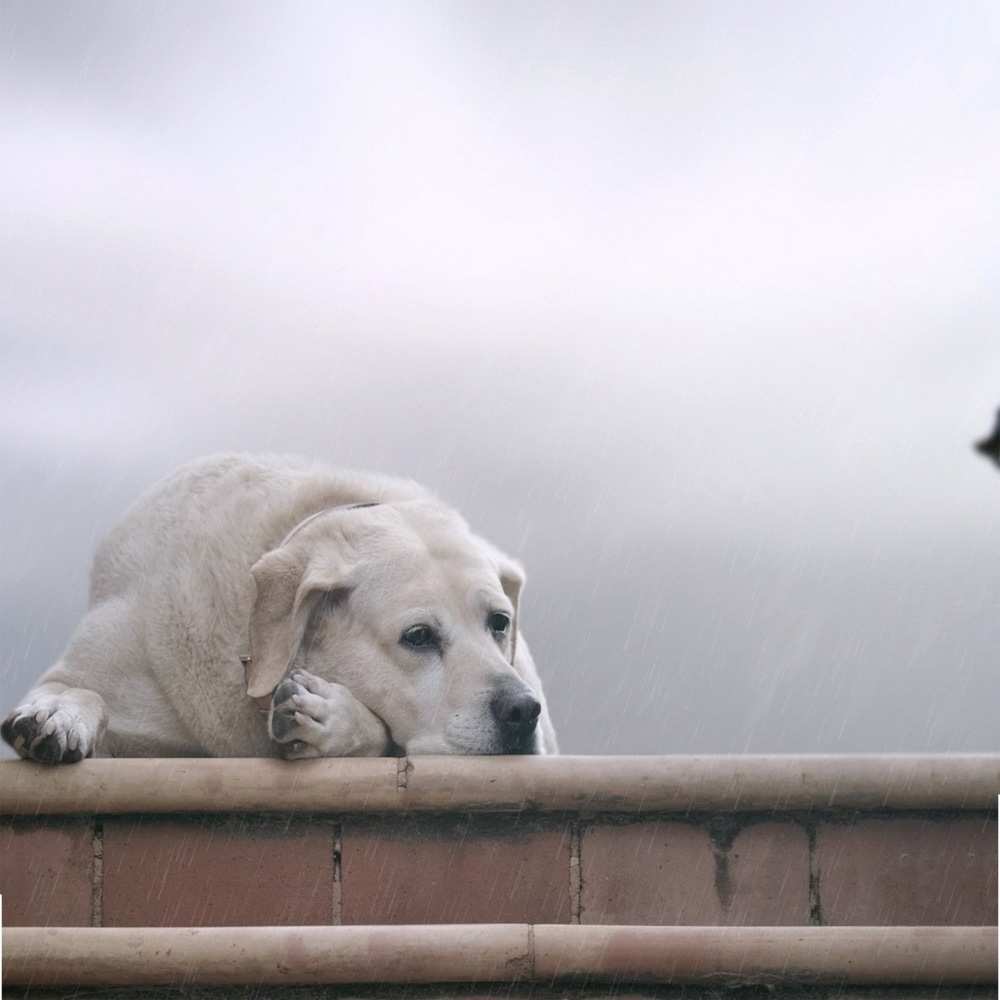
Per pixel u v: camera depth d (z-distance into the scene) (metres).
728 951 5.92
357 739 7.21
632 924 6.35
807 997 5.98
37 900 6.33
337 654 7.73
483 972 5.91
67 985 5.92
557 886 6.37
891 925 6.34
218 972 5.89
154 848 6.38
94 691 7.90
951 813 6.39
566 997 5.97
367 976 5.91
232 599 7.94
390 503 8.45
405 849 6.39
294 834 6.39
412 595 7.67
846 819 6.40
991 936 5.93
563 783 6.33
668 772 6.34
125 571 8.50
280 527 8.22
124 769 6.36
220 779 6.34
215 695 7.83
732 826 6.40
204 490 8.66
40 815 6.36
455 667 7.53
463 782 6.34
